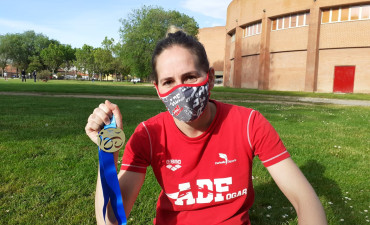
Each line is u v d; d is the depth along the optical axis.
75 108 9.89
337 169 3.93
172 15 41.75
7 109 9.21
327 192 3.19
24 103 11.28
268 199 2.99
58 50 82.44
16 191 3.01
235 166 1.27
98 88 25.28
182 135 1.25
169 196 1.33
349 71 26.48
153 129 1.29
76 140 5.07
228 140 1.26
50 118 7.41
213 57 64.00
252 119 1.27
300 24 28.88
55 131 5.77
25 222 2.46
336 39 26.56
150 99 15.34
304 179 1.18
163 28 40.78
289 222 2.55
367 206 2.88
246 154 1.27
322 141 5.43
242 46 36.44
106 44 74.25
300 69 29.39
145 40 42.06
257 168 3.87
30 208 2.70
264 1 31.16
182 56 1.13
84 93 18.59
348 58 26.42
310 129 6.66
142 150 1.28
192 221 1.33
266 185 3.35
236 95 20.55
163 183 1.32
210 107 1.30
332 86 27.33
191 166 1.26
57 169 3.66
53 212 2.62
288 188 1.17
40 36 88.25
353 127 7.09
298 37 28.97
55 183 3.23
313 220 1.04
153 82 1.25
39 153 4.28
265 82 31.81
